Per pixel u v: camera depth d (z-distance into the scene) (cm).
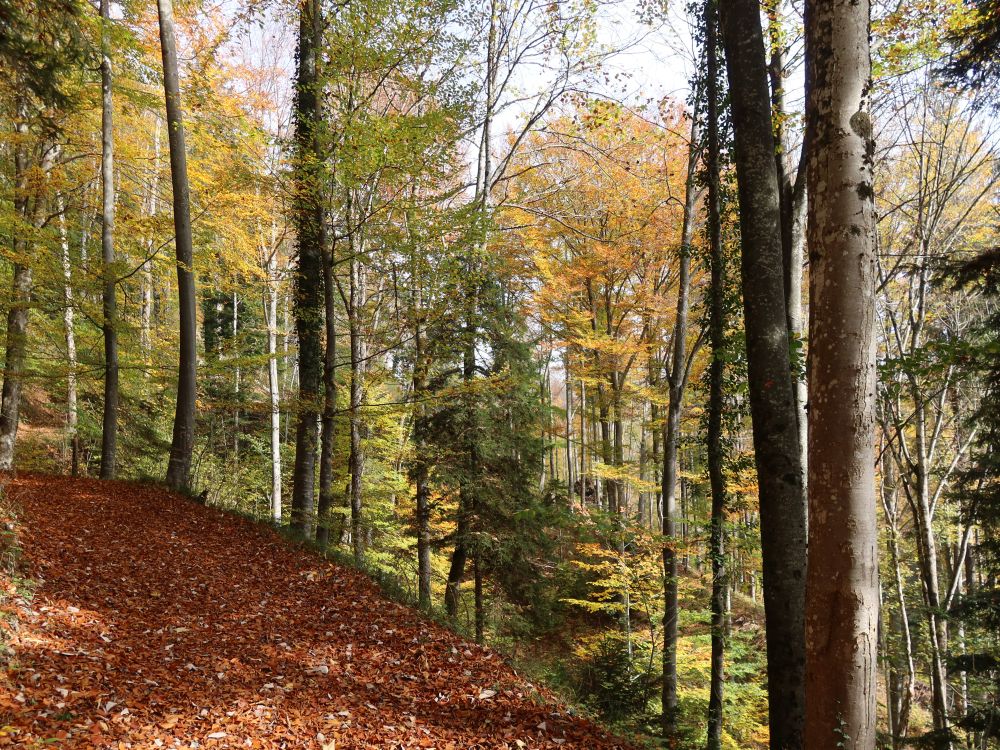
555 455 3056
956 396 1588
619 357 1789
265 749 414
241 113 1182
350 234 1013
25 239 1218
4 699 390
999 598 1167
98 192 1634
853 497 358
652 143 1538
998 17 802
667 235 1569
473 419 1333
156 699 448
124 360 1727
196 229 1434
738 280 1080
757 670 1352
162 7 1123
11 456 1363
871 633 356
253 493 2186
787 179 904
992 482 1158
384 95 1171
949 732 1155
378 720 481
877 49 917
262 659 561
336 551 1014
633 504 2556
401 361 1409
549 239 1702
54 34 976
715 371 1055
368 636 655
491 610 1357
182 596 680
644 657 1327
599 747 493
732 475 1148
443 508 1451
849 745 349
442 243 987
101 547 763
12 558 598
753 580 1681
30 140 1229
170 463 1173
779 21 873
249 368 2191
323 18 1006
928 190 1483
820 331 374
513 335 1438
